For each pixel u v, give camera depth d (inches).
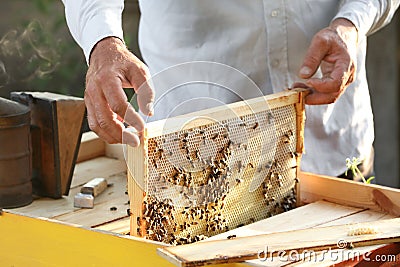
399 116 169.0
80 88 156.9
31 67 152.8
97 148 92.2
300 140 76.6
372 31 87.3
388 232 63.5
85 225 71.0
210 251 57.7
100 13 73.7
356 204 75.0
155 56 88.0
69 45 156.8
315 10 83.8
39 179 78.5
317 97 76.4
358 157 88.6
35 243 67.2
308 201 78.2
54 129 77.2
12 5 157.3
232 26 83.9
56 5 158.1
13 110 74.9
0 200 75.1
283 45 83.7
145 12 88.3
